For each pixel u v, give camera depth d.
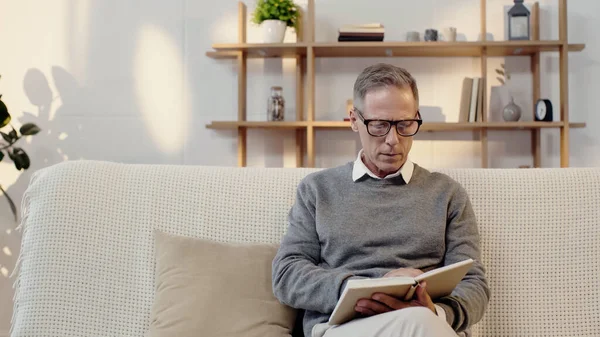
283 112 3.28
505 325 1.69
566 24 3.08
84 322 1.71
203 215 1.81
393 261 1.62
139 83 3.36
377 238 1.64
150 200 1.82
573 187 1.76
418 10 3.31
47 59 3.35
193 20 3.37
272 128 3.34
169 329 1.58
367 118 1.67
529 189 1.77
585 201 1.75
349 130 3.35
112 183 1.83
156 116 3.36
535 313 1.69
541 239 1.73
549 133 3.29
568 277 1.71
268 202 1.81
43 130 3.35
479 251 1.66
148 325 1.72
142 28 3.36
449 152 3.32
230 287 1.65
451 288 1.42
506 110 3.19
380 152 1.67
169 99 3.36
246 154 3.39
